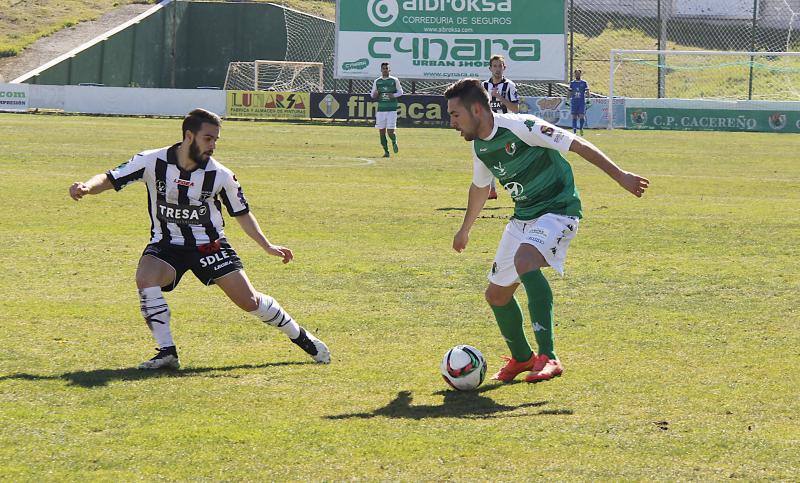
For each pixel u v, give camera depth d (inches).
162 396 413.1
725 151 2060.8
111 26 3991.1
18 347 492.1
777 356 495.2
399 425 379.6
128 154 1624.0
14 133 2053.4
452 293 653.3
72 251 781.3
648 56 4082.2
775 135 2664.9
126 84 3882.9
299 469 330.0
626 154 1951.3
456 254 804.6
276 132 2415.1
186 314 578.9
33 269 706.2
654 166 1706.4
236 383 436.8
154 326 457.1
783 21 4192.9
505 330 456.8
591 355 497.4
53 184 1206.3
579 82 2532.0
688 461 341.7
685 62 4055.1
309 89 3909.9
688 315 593.0
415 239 881.5
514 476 326.0
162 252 463.5
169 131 2223.2
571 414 396.5
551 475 327.3
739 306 620.1
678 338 534.6
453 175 1472.7
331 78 4094.5
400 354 496.4
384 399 416.2
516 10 2970.0
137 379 439.2
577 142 441.7
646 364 479.2
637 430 375.2
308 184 1306.6
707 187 1366.9
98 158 1546.5
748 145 2253.9
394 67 3009.4
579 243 869.8
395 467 332.8
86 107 3014.3
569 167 463.2
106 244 817.5
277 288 661.9
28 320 553.3
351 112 3002.0
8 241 820.6
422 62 3002.0
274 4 4138.8
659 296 649.6
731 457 346.0
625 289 673.0
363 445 354.6
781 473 331.3
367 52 3009.4
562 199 457.4
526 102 2950.3
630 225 983.6
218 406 400.5
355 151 1893.5
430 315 588.1
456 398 419.8
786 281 700.0
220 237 470.9
